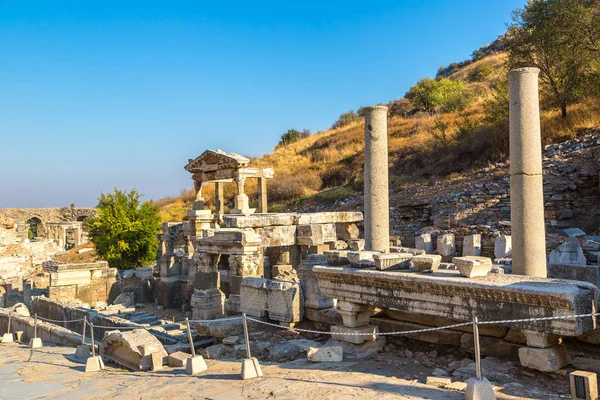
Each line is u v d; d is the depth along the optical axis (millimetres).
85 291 24531
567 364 7355
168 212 56750
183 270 25047
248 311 12633
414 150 43594
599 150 25281
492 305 7402
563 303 6609
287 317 11625
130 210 34969
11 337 17859
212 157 27234
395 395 6934
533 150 8180
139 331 11609
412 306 8500
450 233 23203
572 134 28594
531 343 7266
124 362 11562
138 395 8578
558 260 12805
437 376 7777
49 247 44938
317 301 11492
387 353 9461
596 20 28391
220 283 20797
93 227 34938
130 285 26062
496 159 32938
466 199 27469
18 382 10625
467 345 8766
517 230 8289
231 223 17391
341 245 20172
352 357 9289
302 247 20359
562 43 29938
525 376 7367
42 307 21984
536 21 31969
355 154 52781
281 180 52250
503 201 25922
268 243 17938
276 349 9898
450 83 62938
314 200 44531
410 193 33375
